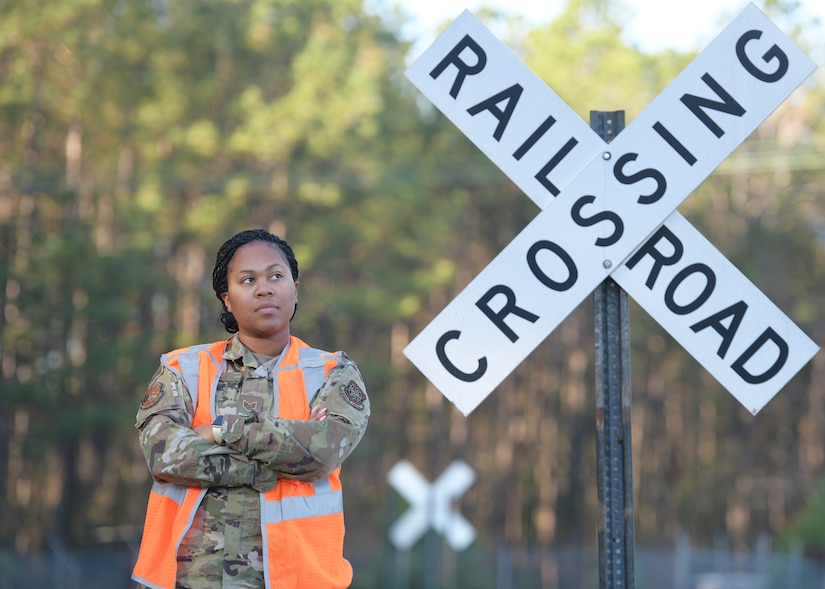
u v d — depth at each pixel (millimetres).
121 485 82375
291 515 7191
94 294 69688
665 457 108812
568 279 7914
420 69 8102
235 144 74000
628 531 7828
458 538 31922
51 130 74438
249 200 79500
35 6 69250
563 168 7992
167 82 73625
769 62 7926
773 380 7859
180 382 7445
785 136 92562
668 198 7930
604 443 7914
